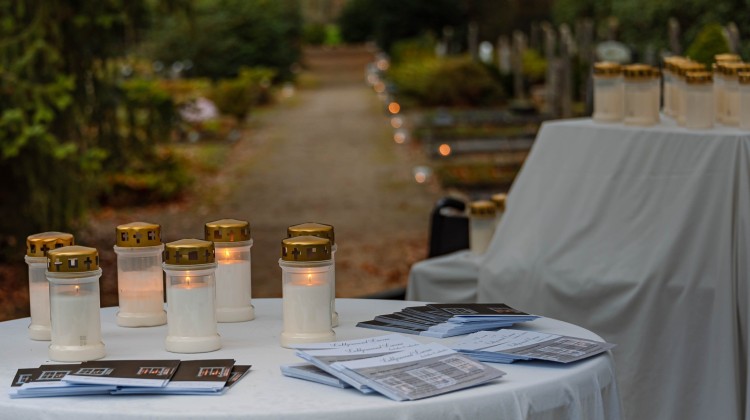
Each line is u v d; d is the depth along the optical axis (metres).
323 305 2.97
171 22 31.02
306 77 40.97
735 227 4.01
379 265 9.89
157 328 3.24
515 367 2.74
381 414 2.38
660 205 4.21
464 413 2.43
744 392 3.95
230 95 23.83
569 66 15.91
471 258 5.13
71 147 8.46
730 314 3.96
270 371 2.72
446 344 2.97
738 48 10.98
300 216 12.73
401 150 18.22
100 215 12.91
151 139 10.70
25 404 2.47
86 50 9.95
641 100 4.48
